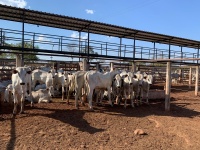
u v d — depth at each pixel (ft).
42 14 51.44
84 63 53.62
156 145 23.65
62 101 41.22
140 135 26.27
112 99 41.52
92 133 25.79
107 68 73.15
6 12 51.21
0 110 31.94
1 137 22.98
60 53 57.21
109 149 22.11
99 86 36.58
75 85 35.58
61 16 52.70
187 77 109.50
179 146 23.80
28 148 21.22
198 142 25.07
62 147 21.95
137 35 74.02
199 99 54.75
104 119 30.94
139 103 44.14
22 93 30.19
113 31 68.23
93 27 63.36
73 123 28.27
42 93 39.52
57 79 44.24
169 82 39.75
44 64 70.28
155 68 87.04
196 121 33.73
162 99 50.88
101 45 65.67
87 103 40.42
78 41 61.21
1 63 60.54
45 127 26.16
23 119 28.32
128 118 32.55
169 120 33.27
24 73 29.55
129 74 40.32
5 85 42.42
